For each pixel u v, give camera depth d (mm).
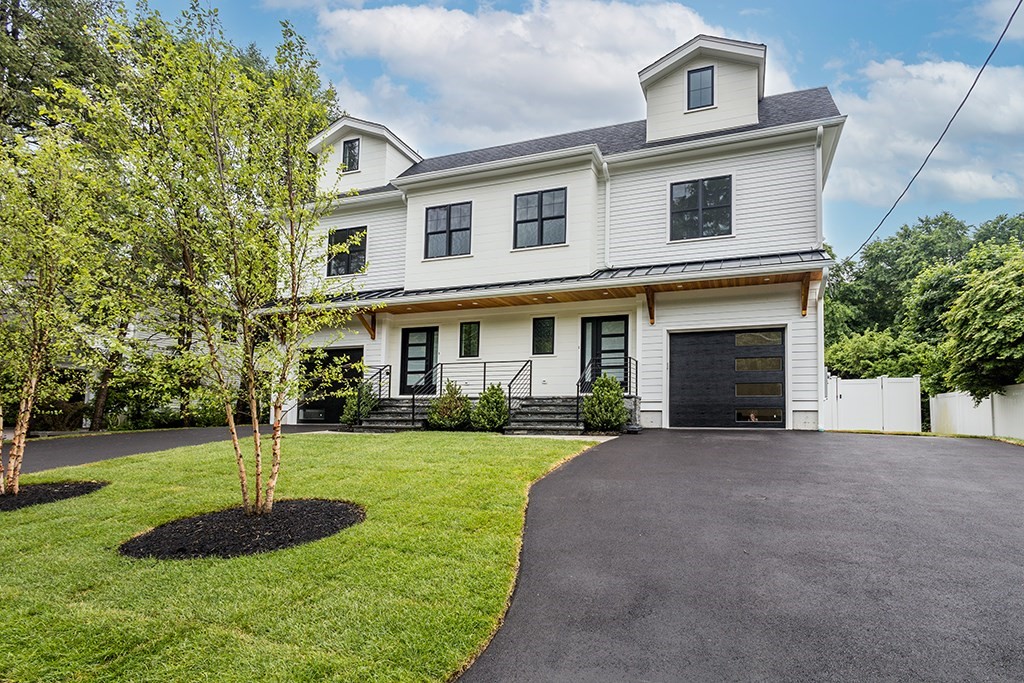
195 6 4801
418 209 15539
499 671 2713
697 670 2662
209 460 8070
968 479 6195
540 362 14023
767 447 8781
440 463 7250
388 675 2631
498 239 14594
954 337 12070
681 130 13828
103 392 15195
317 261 5469
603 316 13641
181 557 4180
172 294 5246
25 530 4988
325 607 3289
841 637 2898
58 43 14859
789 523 4684
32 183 6270
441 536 4449
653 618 3176
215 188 4828
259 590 3549
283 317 5293
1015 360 10711
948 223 33938
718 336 12461
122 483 6773
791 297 11836
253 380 5156
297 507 5395
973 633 2895
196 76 4707
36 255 6137
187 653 2840
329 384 6191
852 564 3803
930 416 16875
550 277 13898
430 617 3150
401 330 15656
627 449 8641
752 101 13258
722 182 12938
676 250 13141
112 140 5023
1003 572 3621
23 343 6520
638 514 5047
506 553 4102
